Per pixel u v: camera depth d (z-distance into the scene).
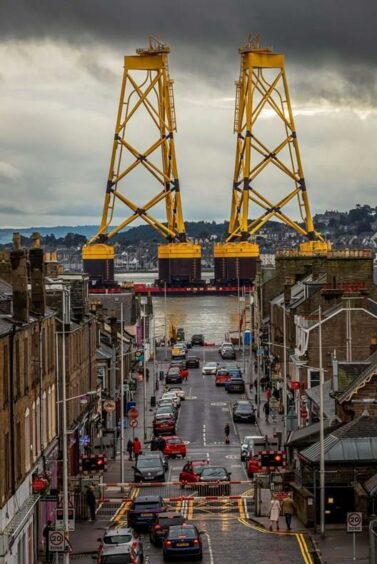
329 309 133.00
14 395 70.81
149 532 81.69
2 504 65.44
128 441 130.00
